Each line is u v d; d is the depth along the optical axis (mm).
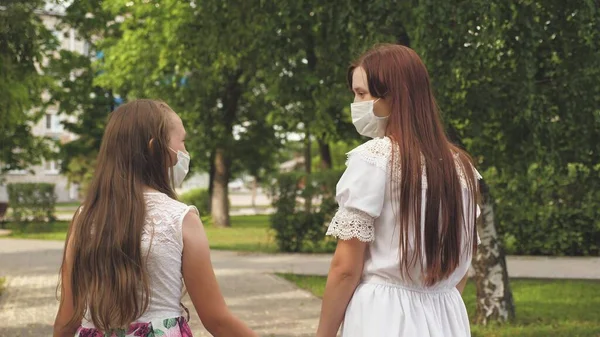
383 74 2770
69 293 2758
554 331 8500
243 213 40188
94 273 2609
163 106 2838
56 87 24391
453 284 2844
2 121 12039
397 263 2666
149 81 24797
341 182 2703
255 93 25562
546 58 8281
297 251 18469
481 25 7461
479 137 8641
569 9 7918
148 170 2742
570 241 16609
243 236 23781
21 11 10883
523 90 7832
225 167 28641
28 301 10898
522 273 13867
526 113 7734
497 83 8219
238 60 13391
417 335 2660
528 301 10898
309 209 18375
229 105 27203
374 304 2672
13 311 10039
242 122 28453
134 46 23578
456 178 2742
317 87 10430
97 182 2727
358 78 2844
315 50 9391
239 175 35219
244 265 15578
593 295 11469
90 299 2592
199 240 2686
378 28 8039
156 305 2633
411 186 2646
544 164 8609
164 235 2627
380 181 2654
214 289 2709
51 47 14414
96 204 2701
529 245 16969
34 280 13242
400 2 7855
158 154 2752
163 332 2617
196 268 2676
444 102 7852
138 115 2758
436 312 2750
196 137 27234
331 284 2695
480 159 8938
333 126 18375
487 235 9055
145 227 2623
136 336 2602
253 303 10773
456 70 7637
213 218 28672
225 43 11461
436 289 2777
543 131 8242
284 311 10102
